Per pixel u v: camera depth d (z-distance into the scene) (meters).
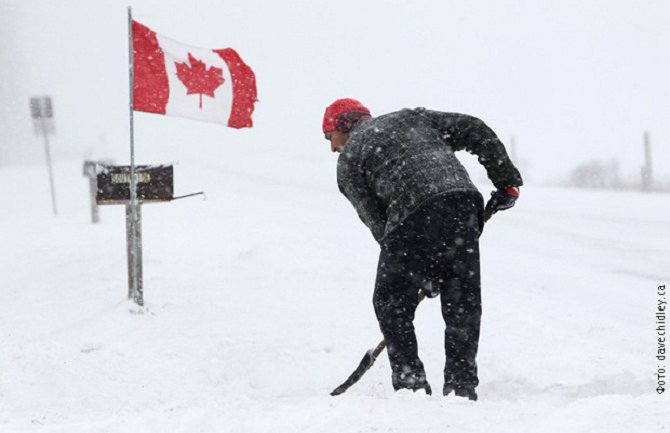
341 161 9.41
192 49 14.66
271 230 24.56
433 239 8.92
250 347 12.44
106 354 12.14
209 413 7.45
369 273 17.56
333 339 12.80
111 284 16.42
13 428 7.50
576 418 6.37
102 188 14.58
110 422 7.38
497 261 21.08
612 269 19.78
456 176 9.06
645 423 6.16
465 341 9.06
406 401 7.34
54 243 23.31
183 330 13.37
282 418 7.05
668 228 27.09
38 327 13.94
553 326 13.21
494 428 6.37
